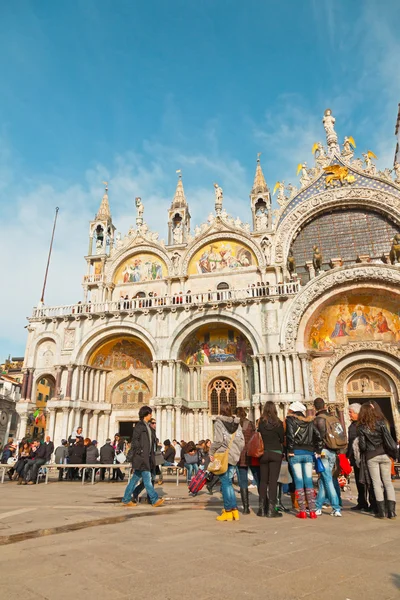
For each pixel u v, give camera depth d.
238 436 10.00
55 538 7.53
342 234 37.97
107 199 45.50
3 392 57.03
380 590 4.74
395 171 37.59
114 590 4.74
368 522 9.26
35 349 37.09
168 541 7.21
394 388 31.45
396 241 32.91
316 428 10.52
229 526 8.76
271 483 10.20
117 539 7.39
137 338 36.06
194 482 15.63
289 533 7.93
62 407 34.09
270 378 31.14
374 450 10.16
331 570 5.45
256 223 39.44
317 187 39.00
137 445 12.45
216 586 4.86
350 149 39.72
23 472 21.78
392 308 32.44
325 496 10.87
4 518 9.98
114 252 41.81
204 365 35.69
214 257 39.44
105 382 37.62
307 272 37.66
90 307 37.28
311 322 32.50
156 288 39.91
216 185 41.34
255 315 33.03
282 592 4.67
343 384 32.25
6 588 4.80
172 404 32.41
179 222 42.25
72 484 21.36
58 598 4.49
